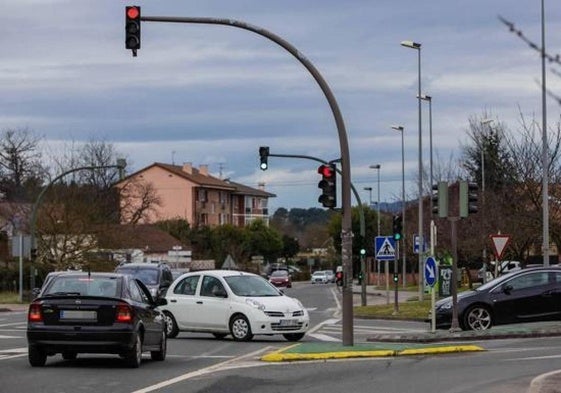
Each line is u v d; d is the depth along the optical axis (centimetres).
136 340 1709
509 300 2491
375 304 4919
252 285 2542
